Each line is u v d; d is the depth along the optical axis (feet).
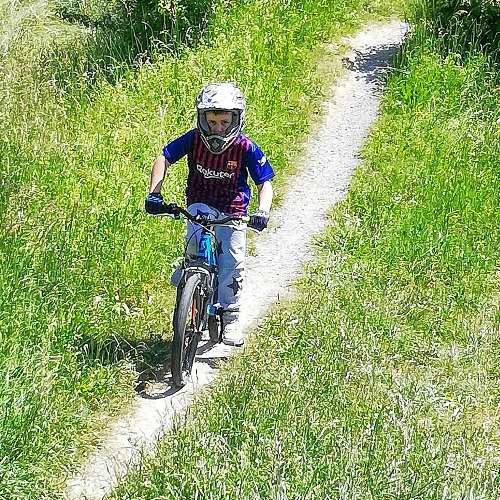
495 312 21.81
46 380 16.67
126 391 18.02
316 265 24.40
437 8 42.83
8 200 22.99
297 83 36.76
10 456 14.93
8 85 32.65
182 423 16.79
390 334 20.35
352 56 41.96
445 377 19.02
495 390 18.52
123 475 15.14
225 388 17.47
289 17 41.09
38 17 44.09
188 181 18.43
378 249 24.68
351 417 16.42
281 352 19.26
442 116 33.94
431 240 24.71
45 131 29.04
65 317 19.04
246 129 30.78
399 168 29.89
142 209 24.39
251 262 24.79
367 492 13.97
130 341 19.71
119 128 30.22
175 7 37.96
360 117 35.91
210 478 14.11
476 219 26.30
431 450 15.33
